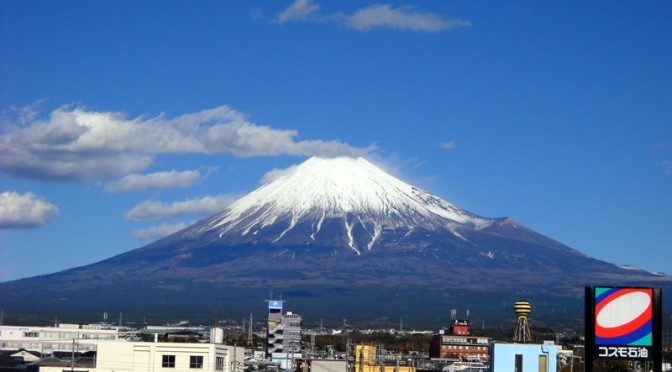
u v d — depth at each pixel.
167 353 157.50
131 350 156.88
